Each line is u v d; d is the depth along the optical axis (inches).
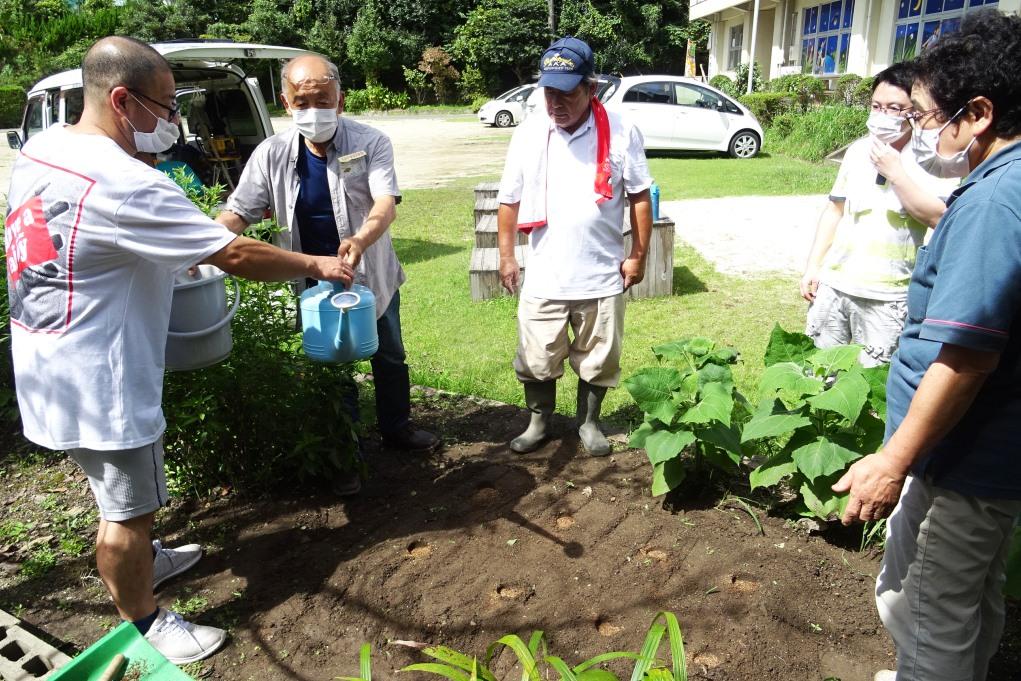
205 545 116.3
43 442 82.7
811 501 108.7
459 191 473.7
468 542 114.4
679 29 1494.8
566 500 125.4
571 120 122.7
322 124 114.3
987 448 63.7
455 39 1464.1
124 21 1393.9
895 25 624.1
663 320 219.9
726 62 1049.5
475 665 65.3
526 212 129.5
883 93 107.7
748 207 383.9
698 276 266.8
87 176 76.4
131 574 88.3
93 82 79.6
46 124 289.3
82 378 80.0
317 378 121.2
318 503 127.0
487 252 267.0
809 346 119.0
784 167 514.9
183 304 96.6
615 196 127.6
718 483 125.4
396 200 122.2
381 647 94.5
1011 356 61.3
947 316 58.5
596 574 106.0
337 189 121.2
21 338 81.4
